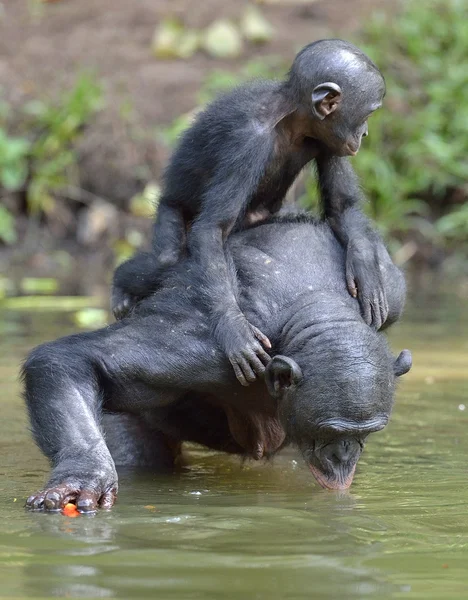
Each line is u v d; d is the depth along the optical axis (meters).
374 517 9.34
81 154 28.59
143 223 27.89
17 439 12.84
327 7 32.47
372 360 10.08
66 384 10.66
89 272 26.92
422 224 27.89
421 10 31.28
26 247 27.97
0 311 21.55
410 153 27.81
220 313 10.68
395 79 29.39
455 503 9.88
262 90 12.23
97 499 9.80
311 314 10.53
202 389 11.02
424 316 21.45
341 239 11.98
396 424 13.54
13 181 28.05
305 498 10.20
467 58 30.02
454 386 15.55
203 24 32.12
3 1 33.16
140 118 29.05
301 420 10.16
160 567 7.71
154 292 11.71
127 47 31.31
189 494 10.44
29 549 8.20
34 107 29.02
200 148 12.23
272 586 7.30
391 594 7.17
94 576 7.50
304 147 12.30
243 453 12.02
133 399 11.01
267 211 12.60
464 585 7.38
